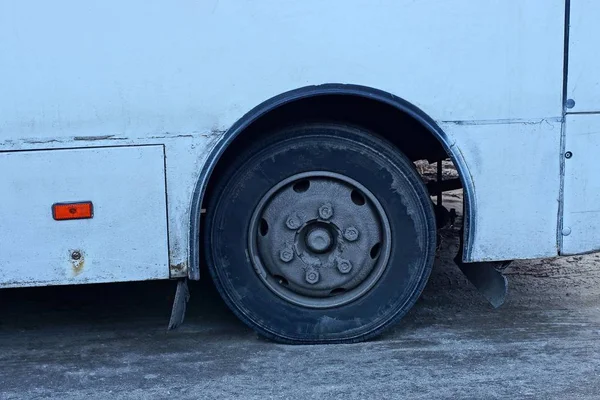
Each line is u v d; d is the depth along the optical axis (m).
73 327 4.70
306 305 4.28
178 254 4.06
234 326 4.66
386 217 4.20
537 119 4.11
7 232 3.94
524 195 4.17
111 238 4.00
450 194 6.32
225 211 4.17
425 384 3.88
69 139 3.90
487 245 4.20
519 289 5.29
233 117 3.97
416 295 4.27
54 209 3.94
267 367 4.09
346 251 4.24
